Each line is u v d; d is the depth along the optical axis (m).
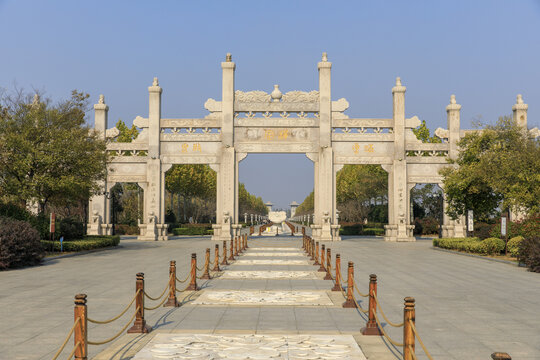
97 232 48.88
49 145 32.47
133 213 71.69
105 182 49.38
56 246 32.44
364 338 10.37
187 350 9.19
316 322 11.88
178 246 41.31
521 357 8.97
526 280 19.78
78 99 37.44
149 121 49.34
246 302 14.49
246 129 49.09
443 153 50.94
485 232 34.59
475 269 23.86
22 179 32.94
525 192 32.50
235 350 9.17
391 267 24.72
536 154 33.00
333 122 49.28
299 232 77.06
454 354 9.20
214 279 19.98
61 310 13.41
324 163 48.41
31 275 21.39
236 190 48.62
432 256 31.62
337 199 86.19
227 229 47.81
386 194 71.81
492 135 36.72
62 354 9.26
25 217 32.03
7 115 33.44
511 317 12.54
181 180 71.19
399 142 49.00
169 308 13.64
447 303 14.53
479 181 35.53
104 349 9.52
